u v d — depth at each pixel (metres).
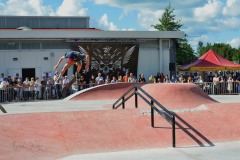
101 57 26.45
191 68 27.77
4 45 24.94
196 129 9.61
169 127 9.55
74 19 35.53
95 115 9.74
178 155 7.76
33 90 20.42
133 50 27.08
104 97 18.64
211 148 8.44
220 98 19.27
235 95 22.12
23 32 24.75
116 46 26.66
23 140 8.26
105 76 26.61
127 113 10.04
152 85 14.32
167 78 23.55
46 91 20.78
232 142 9.05
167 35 27.61
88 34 25.92
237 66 27.02
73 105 15.57
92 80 23.06
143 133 9.22
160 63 28.03
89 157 7.66
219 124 10.02
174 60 28.44
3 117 9.13
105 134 9.01
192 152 8.04
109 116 9.78
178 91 13.72
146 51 27.81
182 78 23.42
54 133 8.78
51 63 25.84
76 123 9.28
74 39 25.97
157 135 9.17
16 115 9.34
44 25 34.94
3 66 24.97
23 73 25.42
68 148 8.26
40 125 9.02
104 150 8.34
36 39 25.45
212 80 25.58
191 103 13.32
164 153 7.96
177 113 10.44
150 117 9.96
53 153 7.91
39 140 8.38
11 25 34.38
